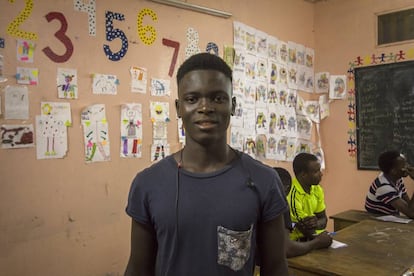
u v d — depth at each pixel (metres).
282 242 0.87
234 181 0.82
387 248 1.93
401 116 3.43
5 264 1.98
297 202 2.26
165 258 0.82
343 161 3.82
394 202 2.82
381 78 3.55
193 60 0.83
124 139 2.45
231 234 0.79
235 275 0.79
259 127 3.36
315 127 3.95
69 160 2.21
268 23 3.49
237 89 3.16
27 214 2.05
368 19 3.62
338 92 3.82
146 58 2.57
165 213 0.81
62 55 2.19
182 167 0.85
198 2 2.88
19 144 2.02
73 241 2.23
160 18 2.65
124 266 2.46
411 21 3.37
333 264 1.69
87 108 2.28
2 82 1.97
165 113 2.67
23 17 2.04
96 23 2.33
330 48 3.89
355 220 2.91
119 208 2.43
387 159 2.96
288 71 3.69
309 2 3.95
